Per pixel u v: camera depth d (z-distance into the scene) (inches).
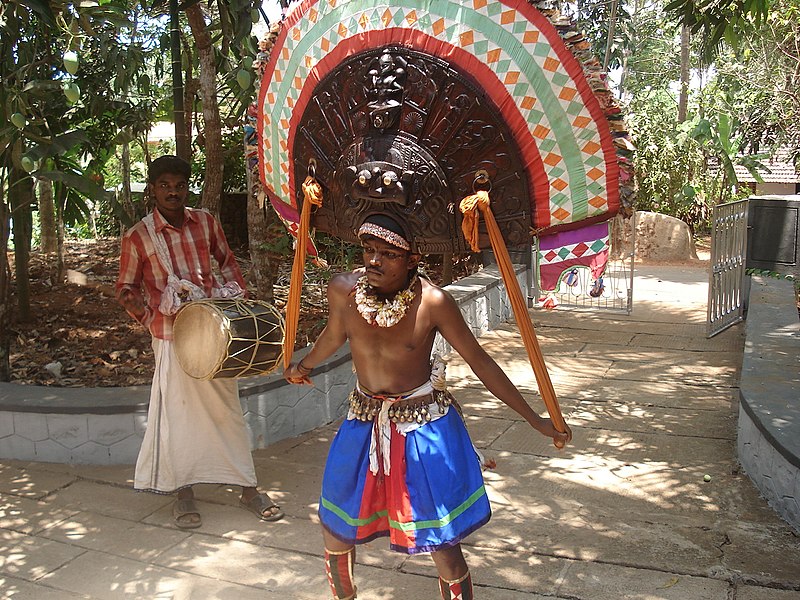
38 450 176.2
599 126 86.0
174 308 145.2
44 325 294.7
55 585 127.8
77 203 353.4
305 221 101.0
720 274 311.1
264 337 142.9
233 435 152.4
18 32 178.9
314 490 164.4
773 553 136.1
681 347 293.9
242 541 143.1
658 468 176.6
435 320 101.3
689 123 649.6
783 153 782.5
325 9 96.3
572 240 92.0
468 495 102.6
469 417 213.9
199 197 486.9
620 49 683.4
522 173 89.9
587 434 200.2
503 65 86.7
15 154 183.5
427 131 90.6
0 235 208.2
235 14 177.9
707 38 276.1
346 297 105.2
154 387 148.4
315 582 129.3
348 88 94.1
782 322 262.8
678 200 641.6
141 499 159.5
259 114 109.4
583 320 342.0
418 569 133.4
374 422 103.9
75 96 147.6
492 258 390.6
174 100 228.1
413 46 89.7
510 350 291.1
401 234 94.9
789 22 563.5
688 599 122.3
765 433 156.3
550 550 138.7
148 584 128.3
